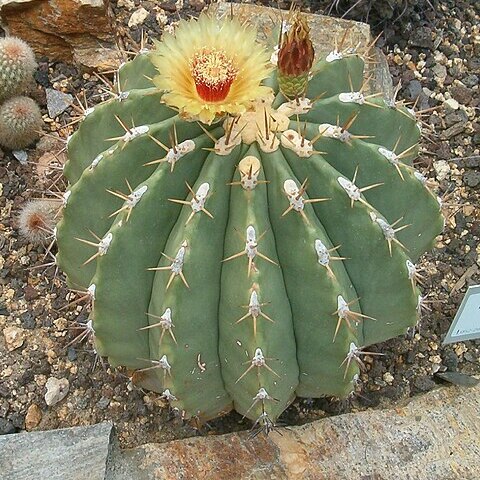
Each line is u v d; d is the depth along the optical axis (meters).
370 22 0.76
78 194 0.43
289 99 0.42
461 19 0.78
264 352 0.40
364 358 0.57
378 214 0.40
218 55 0.39
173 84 0.39
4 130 0.64
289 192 0.38
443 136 0.70
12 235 0.62
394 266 0.42
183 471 0.50
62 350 0.57
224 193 0.39
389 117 0.45
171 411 0.54
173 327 0.40
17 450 0.50
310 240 0.39
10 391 0.55
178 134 0.40
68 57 0.72
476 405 0.54
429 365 0.57
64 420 0.54
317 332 0.42
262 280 0.39
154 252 0.41
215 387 0.46
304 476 0.50
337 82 0.45
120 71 0.47
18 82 0.65
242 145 0.40
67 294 0.60
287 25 0.48
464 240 0.64
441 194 0.67
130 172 0.42
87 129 0.46
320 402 0.54
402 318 0.46
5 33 0.72
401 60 0.75
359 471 0.50
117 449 0.51
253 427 0.50
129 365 0.48
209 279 0.40
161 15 0.75
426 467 0.50
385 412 0.53
